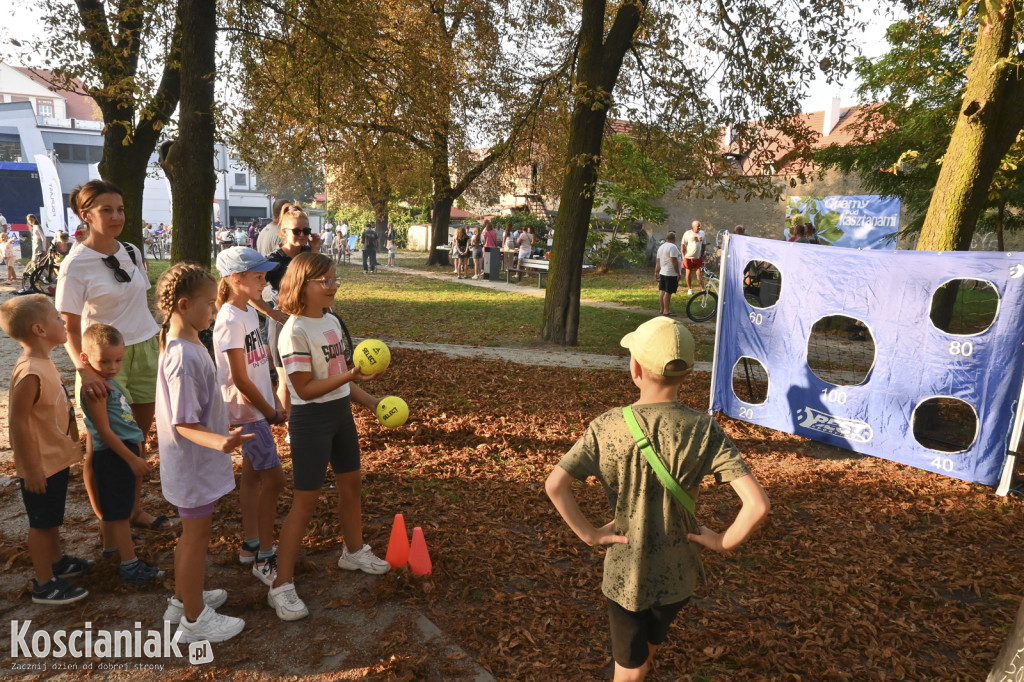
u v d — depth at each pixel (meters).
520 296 20.27
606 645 3.40
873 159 15.02
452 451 6.38
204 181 9.67
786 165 13.02
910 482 6.06
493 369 9.80
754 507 2.11
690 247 16.36
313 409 3.40
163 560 3.96
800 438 7.31
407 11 16.58
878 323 6.46
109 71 12.09
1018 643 2.47
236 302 3.65
